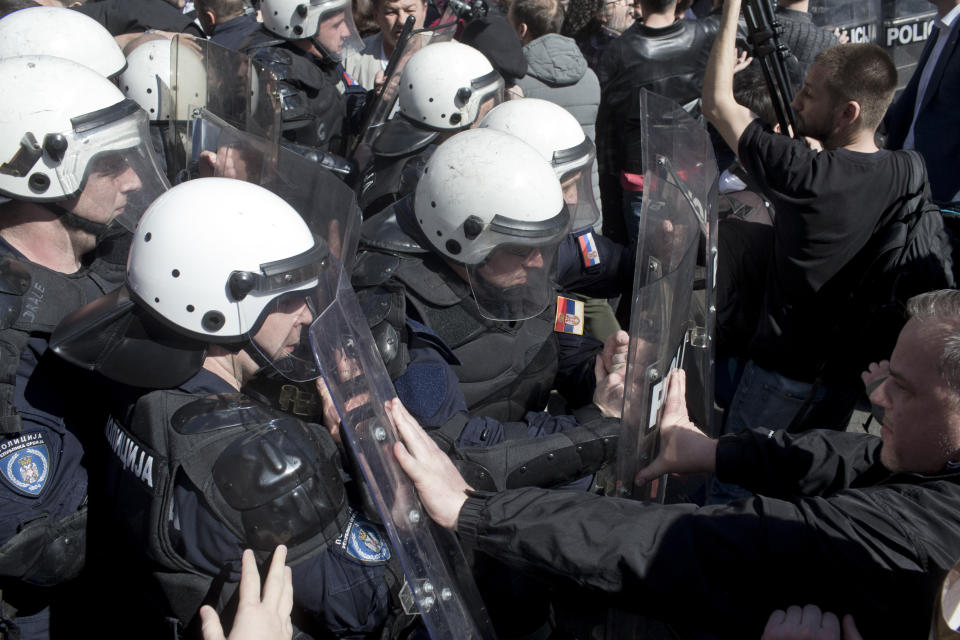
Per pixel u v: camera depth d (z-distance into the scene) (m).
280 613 1.20
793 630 1.21
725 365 2.81
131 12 3.89
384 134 2.58
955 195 3.45
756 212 2.54
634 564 1.31
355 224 1.89
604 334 2.45
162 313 1.37
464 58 2.55
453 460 1.66
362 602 1.40
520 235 1.76
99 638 1.67
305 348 1.49
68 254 1.75
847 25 4.34
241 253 1.38
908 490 1.27
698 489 2.09
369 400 1.32
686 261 1.65
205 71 2.46
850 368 2.31
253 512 1.27
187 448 1.29
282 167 2.20
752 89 2.79
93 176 1.71
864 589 1.22
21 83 1.66
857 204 2.14
